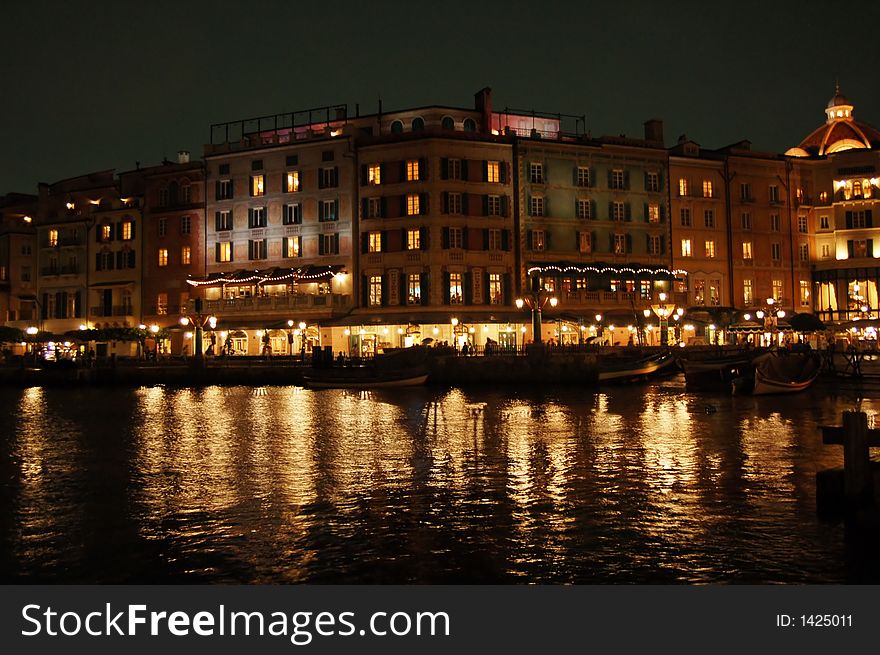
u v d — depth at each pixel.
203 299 71.62
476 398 43.28
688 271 71.62
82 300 77.25
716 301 72.31
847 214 74.62
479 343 65.06
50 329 78.06
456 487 18.70
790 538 13.91
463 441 26.28
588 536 14.33
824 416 32.00
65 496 18.25
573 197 68.88
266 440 27.33
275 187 70.31
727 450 23.44
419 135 66.19
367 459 22.95
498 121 72.12
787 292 74.44
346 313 67.19
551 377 51.19
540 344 51.94
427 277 65.44
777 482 18.64
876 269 72.44
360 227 67.69
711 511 15.91
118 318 75.31
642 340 65.25
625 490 18.03
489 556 13.32
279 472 21.02
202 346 65.31
